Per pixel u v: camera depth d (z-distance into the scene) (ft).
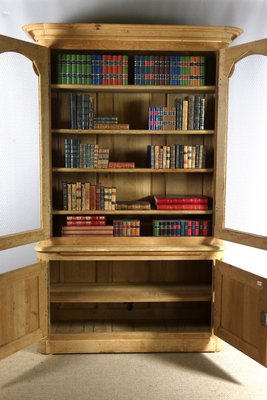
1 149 9.93
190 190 12.22
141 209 11.39
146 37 10.65
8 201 10.18
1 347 9.87
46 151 10.75
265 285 9.57
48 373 10.27
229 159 10.83
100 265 12.42
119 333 11.32
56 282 12.36
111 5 11.39
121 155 12.05
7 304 9.98
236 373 10.40
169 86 11.02
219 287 11.16
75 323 12.10
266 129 10.04
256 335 9.93
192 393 9.46
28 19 11.50
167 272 12.57
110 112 11.91
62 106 11.78
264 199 10.13
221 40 10.75
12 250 12.44
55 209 11.58
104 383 9.83
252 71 10.21
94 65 10.91
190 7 11.49
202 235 11.53
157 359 11.05
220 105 10.72
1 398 9.18
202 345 11.45
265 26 11.73
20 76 10.18
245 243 10.42
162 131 10.99
